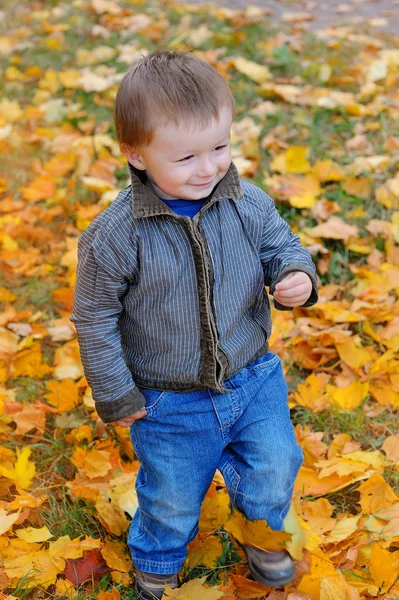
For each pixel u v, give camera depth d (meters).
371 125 4.31
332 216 3.64
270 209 1.97
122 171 4.19
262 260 1.99
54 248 3.73
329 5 6.13
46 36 5.79
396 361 2.88
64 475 2.58
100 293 1.87
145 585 2.10
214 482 2.42
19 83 5.21
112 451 2.58
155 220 1.82
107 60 5.36
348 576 2.11
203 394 1.95
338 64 5.00
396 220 3.56
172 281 1.84
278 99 4.67
